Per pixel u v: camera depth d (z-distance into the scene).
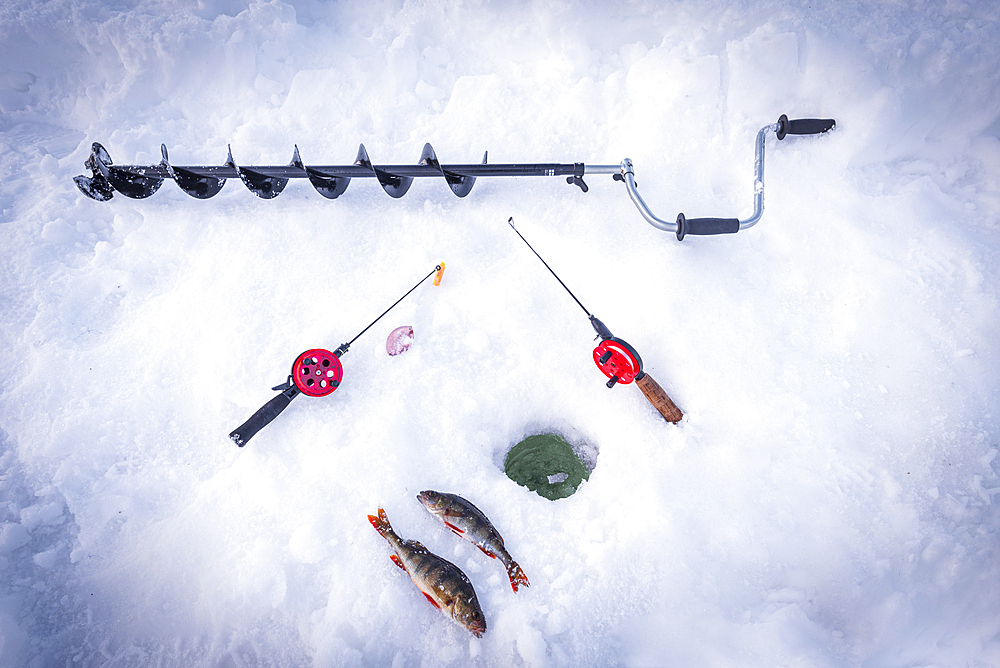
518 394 1.07
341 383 1.06
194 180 1.19
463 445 1.02
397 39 1.38
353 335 1.11
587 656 0.87
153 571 0.93
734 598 0.90
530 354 1.09
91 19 1.33
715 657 0.85
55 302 1.12
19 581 0.93
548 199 1.25
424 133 1.33
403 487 0.97
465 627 0.85
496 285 1.16
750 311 1.12
